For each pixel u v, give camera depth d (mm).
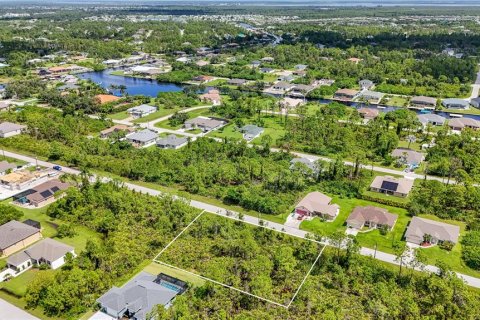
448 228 113688
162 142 177500
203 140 174500
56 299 86438
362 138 182000
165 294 89688
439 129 194000
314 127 188625
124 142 174625
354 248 101812
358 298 91000
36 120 197875
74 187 130000
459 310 84562
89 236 114688
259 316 85938
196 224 117062
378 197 135875
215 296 91312
